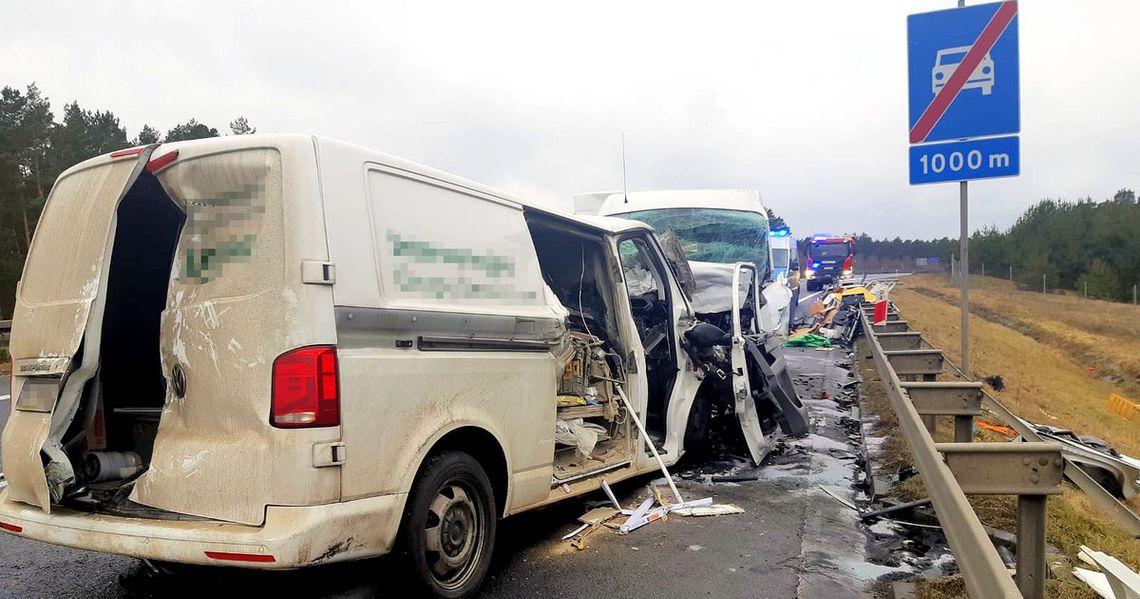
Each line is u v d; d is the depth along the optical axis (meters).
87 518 3.29
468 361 3.82
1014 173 6.52
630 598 3.94
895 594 3.91
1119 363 20.75
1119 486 5.10
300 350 3.05
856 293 19.19
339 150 3.34
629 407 5.46
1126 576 2.82
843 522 5.24
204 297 3.30
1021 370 15.73
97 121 35.69
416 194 3.71
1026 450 3.48
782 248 17.33
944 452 3.52
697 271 7.35
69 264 3.54
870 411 9.17
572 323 5.67
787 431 7.40
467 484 3.81
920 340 9.58
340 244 3.22
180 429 3.32
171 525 3.12
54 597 3.89
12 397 3.68
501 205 4.35
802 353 15.48
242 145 3.26
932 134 6.73
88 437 3.71
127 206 3.78
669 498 5.73
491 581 4.14
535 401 4.34
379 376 3.29
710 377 6.75
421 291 3.63
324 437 3.04
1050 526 4.82
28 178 31.34
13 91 32.25
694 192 12.20
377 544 3.26
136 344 3.91
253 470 3.04
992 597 2.32
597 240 5.49
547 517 5.25
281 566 2.93
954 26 6.64
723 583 4.15
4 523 3.54
